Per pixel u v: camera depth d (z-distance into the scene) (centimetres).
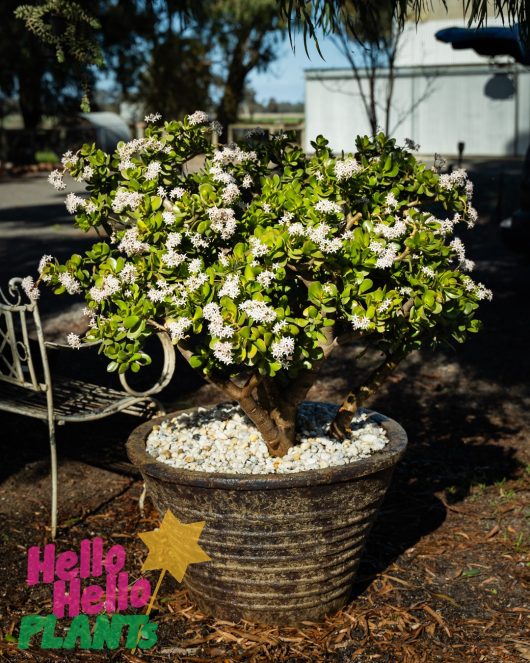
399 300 266
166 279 264
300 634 287
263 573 279
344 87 2534
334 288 264
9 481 418
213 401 546
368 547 350
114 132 2425
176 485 272
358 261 265
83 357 635
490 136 2461
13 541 355
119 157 305
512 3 322
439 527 369
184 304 256
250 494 264
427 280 273
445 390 561
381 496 287
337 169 278
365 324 262
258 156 329
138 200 274
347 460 285
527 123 2420
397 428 316
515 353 636
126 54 1948
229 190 273
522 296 823
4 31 1723
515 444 465
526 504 387
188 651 280
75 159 303
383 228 272
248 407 283
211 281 258
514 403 534
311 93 2575
